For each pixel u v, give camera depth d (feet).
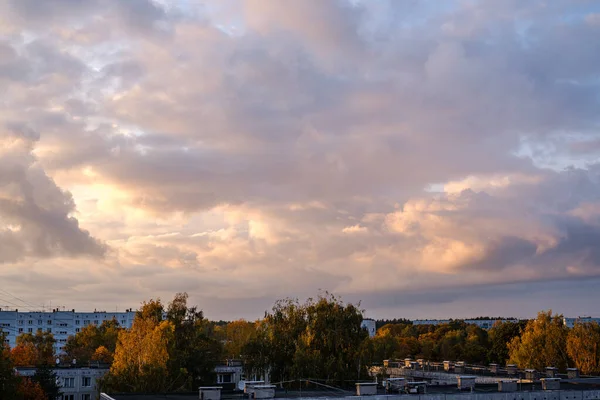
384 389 212.23
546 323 474.49
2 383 282.15
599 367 428.97
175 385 342.23
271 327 363.56
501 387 205.05
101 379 335.47
